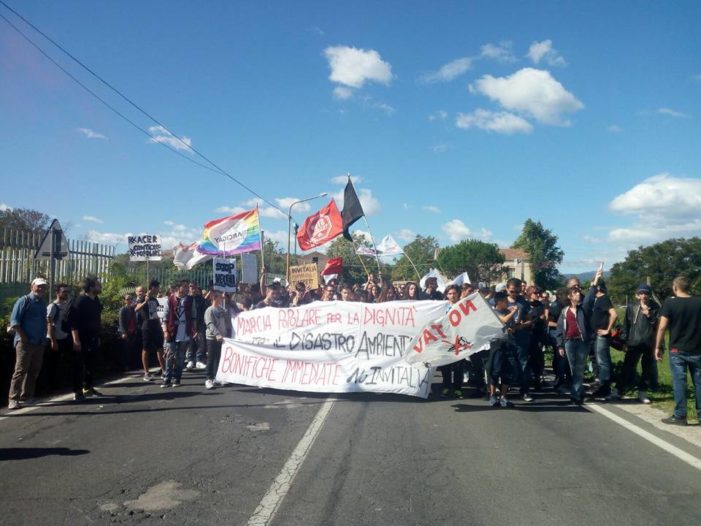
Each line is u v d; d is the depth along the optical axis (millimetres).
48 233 11859
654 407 9195
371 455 6410
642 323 9648
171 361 11008
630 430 7641
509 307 9617
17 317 8875
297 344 10469
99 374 12781
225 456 6375
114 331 13680
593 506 4957
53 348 9602
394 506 4945
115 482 5551
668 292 50750
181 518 4695
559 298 11359
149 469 5934
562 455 6457
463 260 74375
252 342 10844
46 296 14266
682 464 6141
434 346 9328
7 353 9773
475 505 4977
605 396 9883
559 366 10812
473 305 9117
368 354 10117
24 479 5641
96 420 8133
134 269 19578
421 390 9680
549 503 5023
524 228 85125
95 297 10094
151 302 12000
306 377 10203
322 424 7871
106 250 17188
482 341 9102
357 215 17375
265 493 5238
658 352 8266
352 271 57094
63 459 6285
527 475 5762
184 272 20672
